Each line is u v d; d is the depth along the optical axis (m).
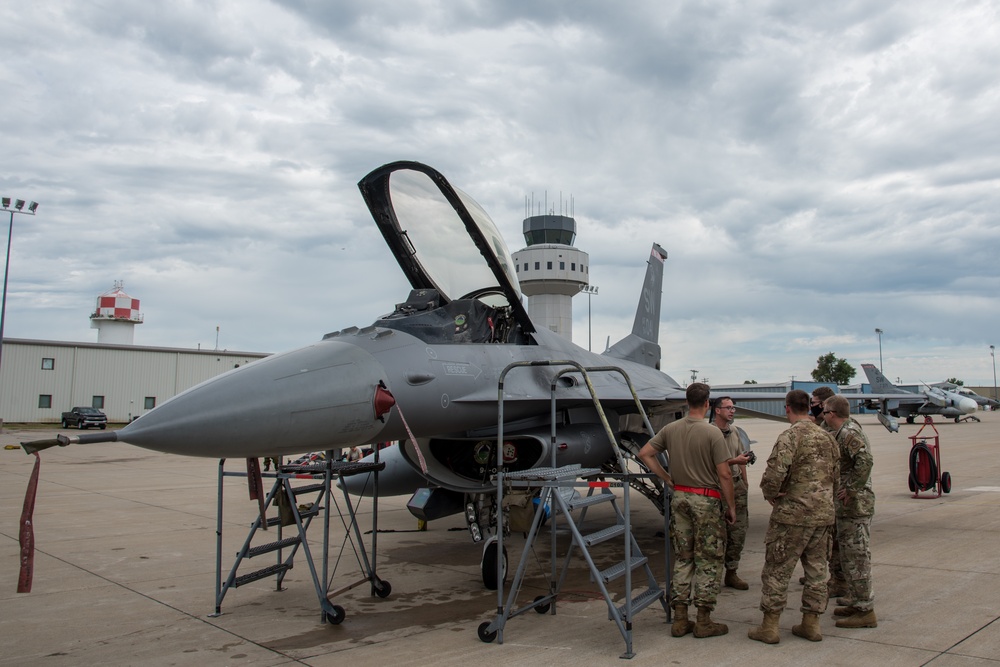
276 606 6.12
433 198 6.95
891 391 45.31
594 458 7.79
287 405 5.08
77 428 40.25
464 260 7.31
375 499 6.51
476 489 6.65
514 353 7.42
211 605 6.14
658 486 6.00
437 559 8.24
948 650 4.62
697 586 4.99
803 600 4.96
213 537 9.37
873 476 16.52
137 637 5.23
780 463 4.82
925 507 11.34
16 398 42.88
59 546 8.72
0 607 6.05
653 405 9.24
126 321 57.84
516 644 4.99
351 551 8.73
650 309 14.26
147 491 14.57
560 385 7.46
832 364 82.44
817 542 4.91
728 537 6.59
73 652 4.89
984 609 5.55
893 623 5.25
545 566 7.81
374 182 7.02
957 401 44.69
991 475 16.25
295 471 5.98
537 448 7.29
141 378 46.94
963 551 7.82
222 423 4.77
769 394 9.28
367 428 5.66
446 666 4.54
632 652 4.70
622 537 9.65
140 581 6.98
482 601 6.30
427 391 6.14
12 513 11.39
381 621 5.65
